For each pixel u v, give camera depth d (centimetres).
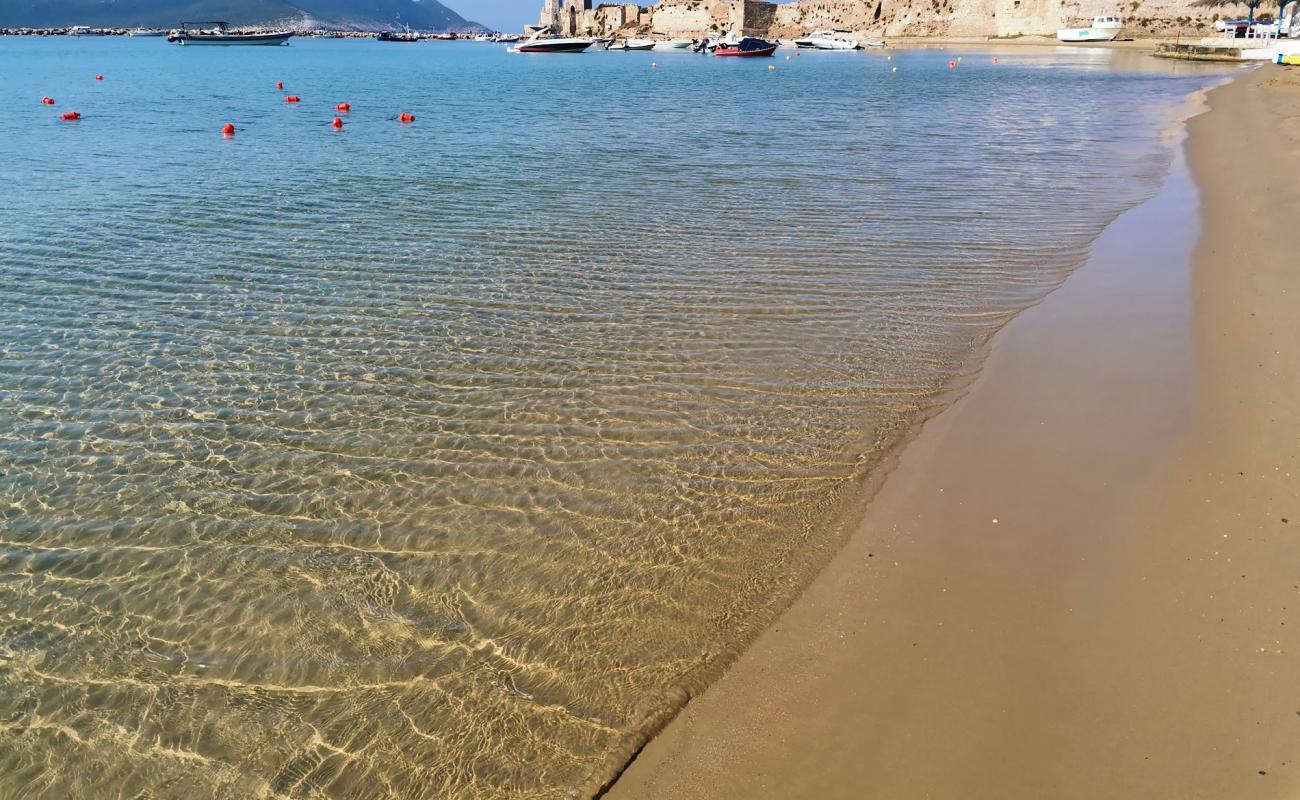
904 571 609
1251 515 634
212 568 643
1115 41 10700
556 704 506
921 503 696
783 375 956
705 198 1883
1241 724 454
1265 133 2461
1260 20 9288
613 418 865
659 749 470
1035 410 845
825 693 501
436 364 999
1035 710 475
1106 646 520
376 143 2806
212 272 1345
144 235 1562
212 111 3862
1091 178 2017
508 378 960
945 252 1415
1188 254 1313
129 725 503
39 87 5266
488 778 458
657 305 1186
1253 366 885
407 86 5753
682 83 6050
